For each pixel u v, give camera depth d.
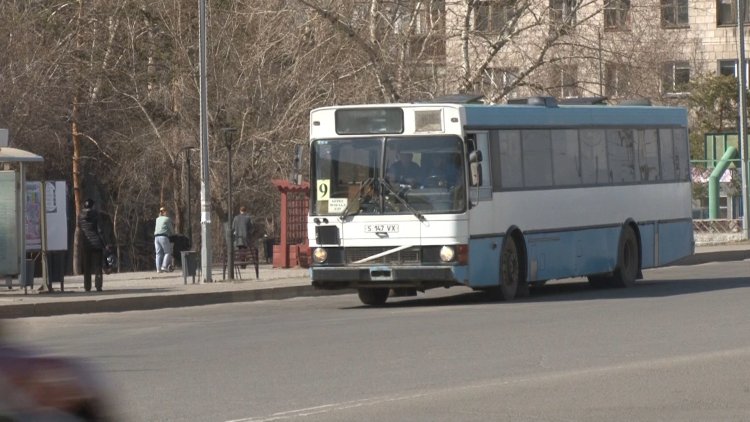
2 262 34.88
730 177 62.28
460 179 30.25
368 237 30.64
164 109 60.28
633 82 53.09
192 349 22.11
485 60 52.66
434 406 15.06
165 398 16.11
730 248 53.03
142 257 69.00
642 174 37.69
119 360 20.64
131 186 63.75
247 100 57.97
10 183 34.84
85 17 62.25
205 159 40.62
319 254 31.12
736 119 87.00
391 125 30.80
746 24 94.88
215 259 62.81
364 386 16.88
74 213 68.25
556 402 15.27
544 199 33.22
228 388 16.94
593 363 18.86
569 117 34.59
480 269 30.73
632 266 37.00
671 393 15.88
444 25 52.81
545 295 33.97
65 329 27.36
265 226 63.94
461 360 19.52
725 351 19.97
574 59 52.38
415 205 30.39
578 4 51.94
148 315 30.91
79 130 63.28
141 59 62.62
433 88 52.88
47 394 7.30
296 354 20.81
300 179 31.80
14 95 57.91
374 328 25.09
